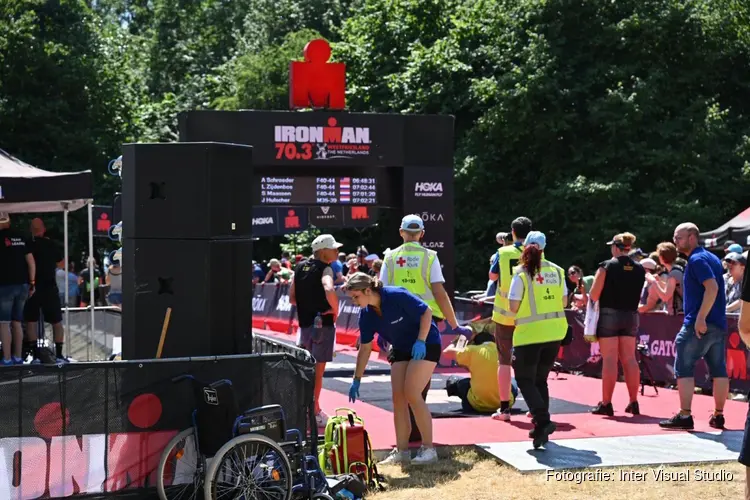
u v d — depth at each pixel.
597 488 6.58
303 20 45.72
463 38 30.69
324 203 12.97
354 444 6.68
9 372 5.64
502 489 6.56
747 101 30.39
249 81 39.72
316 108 12.73
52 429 5.74
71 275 19.64
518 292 7.79
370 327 7.22
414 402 7.21
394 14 32.53
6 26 30.84
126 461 5.91
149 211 6.55
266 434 5.95
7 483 5.61
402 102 30.30
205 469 5.86
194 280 6.45
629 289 9.24
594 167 27.53
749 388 10.56
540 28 28.42
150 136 35.75
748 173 26.67
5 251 11.52
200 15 56.47
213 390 5.79
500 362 9.01
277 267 23.38
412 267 7.82
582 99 28.00
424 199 13.16
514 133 27.64
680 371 8.59
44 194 9.20
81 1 34.97
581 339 12.91
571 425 8.80
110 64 34.56
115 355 10.98
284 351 7.10
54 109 31.47
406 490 6.59
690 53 28.48
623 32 28.14
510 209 28.34
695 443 7.93
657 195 26.67
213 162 6.44
